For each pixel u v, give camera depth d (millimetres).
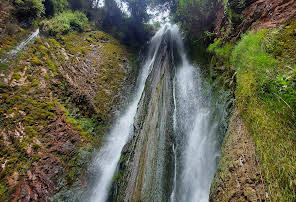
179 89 6609
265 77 2672
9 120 4902
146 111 6691
